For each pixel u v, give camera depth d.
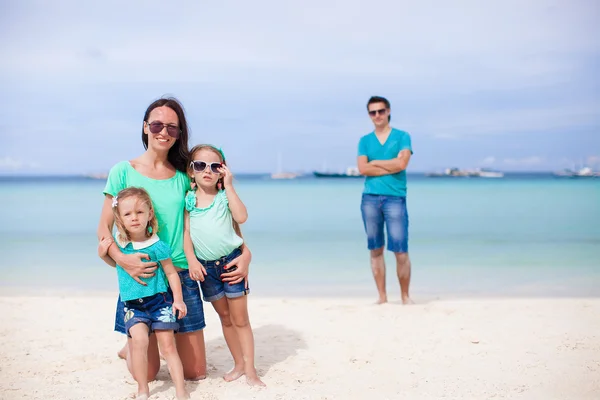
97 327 6.08
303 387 4.14
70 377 4.43
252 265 10.73
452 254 11.72
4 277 9.56
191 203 4.11
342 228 15.99
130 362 4.19
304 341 5.41
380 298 7.25
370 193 7.12
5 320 6.39
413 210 20.66
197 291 4.25
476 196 28.84
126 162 4.18
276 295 8.19
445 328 5.72
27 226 16.59
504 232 14.75
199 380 4.32
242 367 4.38
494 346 5.08
